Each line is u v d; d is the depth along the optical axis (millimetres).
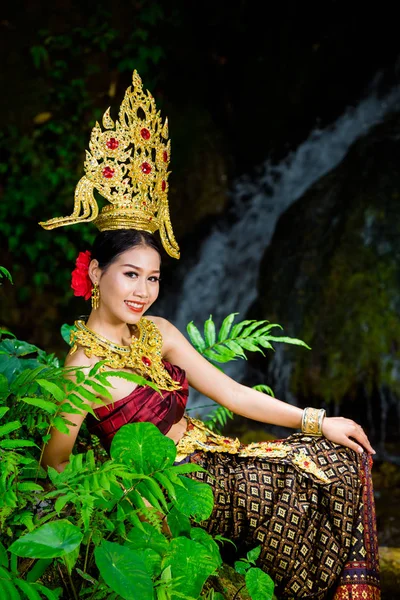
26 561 2178
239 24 8633
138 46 8055
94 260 2516
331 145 8109
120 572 1855
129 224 2486
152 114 2600
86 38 7953
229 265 7891
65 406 2133
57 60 7836
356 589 2455
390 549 3516
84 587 2256
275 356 6539
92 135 2484
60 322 7441
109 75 8008
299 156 8211
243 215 8117
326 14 8344
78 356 2471
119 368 2471
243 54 8750
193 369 2777
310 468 2520
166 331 2764
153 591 1961
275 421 2752
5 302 7273
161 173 2615
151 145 2580
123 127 2518
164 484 2049
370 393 6027
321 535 2492
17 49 7789
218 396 2781
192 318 7809
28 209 7320
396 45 8109
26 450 2441
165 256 7902
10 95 7617
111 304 2473
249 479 2512
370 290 6188
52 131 7617
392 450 5820
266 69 8539
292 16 8484
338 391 6105
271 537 2488
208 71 8633
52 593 1886
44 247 7387
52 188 7473
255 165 8359
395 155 6984
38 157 7484
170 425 2521
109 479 1981
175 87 8375
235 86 8695
